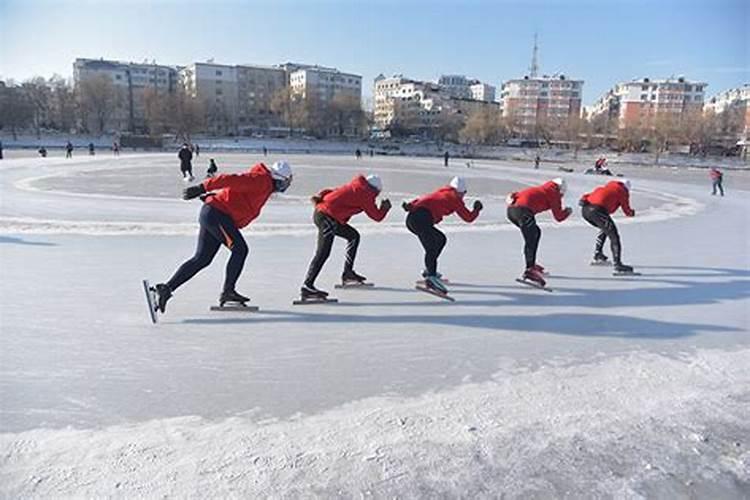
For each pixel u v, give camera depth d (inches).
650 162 2502.5
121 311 201.2
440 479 106.7
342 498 100.2
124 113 3395.7
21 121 2642.7
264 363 159.5
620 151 3088.1
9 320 188.4
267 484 103.4
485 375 156.8
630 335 195.2
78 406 131.0
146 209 486.0
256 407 133.2
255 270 272.1
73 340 171.9
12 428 120.3
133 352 164.1
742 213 608.4
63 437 117.3
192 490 101.0
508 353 174.4
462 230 422.6
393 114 4458.7
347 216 221.0
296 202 586.2
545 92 4709.6
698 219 546.9
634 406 139.9
